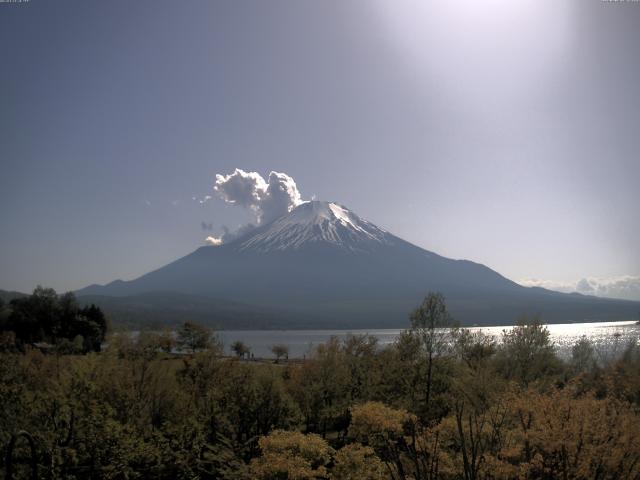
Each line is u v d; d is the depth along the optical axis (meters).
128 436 17.80
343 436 28.50
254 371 27.41
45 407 17.56
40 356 28.72
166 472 18.81
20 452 15.02
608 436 9.59
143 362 25.41
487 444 10.77
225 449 21.34
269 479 15.59
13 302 90.81
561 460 9.61
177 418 23.42
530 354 29.88
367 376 33.03
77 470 16.52
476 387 19.75
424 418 24.53
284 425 26.22
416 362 31.36
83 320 83.62
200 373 27.86
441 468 10.58
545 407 10.23
